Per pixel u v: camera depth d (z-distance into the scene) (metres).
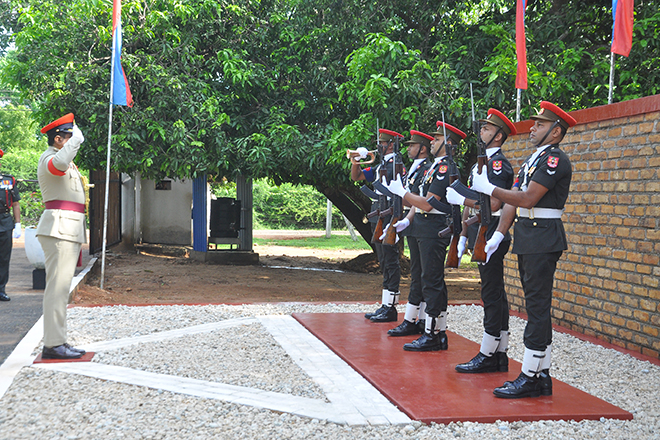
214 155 11.98
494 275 4.72
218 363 5.04
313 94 12.56
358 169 6.92
